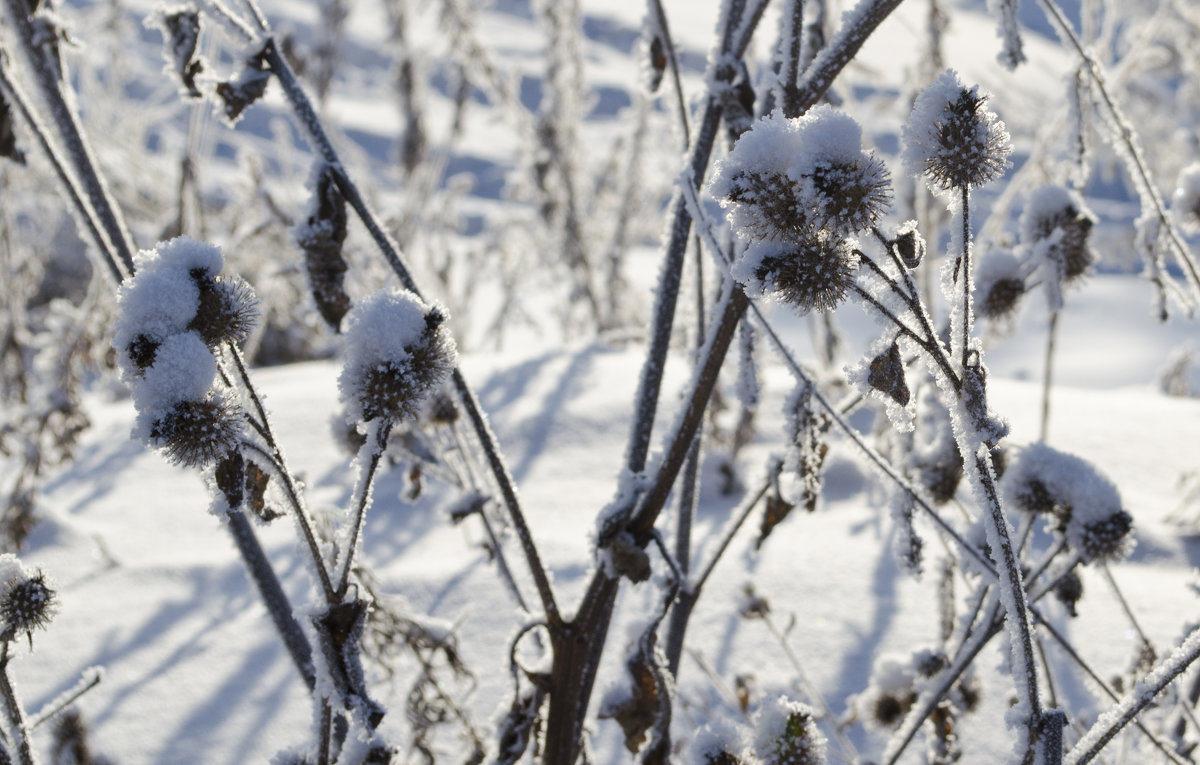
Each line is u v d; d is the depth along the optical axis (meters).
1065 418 2.67
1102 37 2.54
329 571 1.01
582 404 2.91
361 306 0.97
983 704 1.47
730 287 1.05
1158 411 2.70
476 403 1.09
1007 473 1.13
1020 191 1.83
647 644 1.08
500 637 1.71
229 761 1.45
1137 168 1.21
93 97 4.53
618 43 9.80
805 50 1.21
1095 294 6.61
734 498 2.37
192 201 2.44
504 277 5.00
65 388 2.57
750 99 1.09
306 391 3.22
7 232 2.88
